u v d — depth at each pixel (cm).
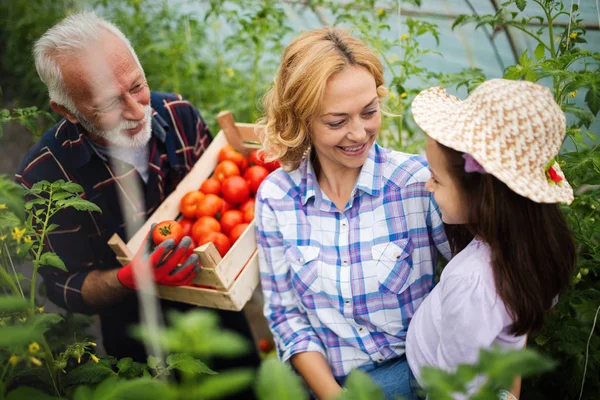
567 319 163
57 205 134
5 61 316
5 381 103
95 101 155
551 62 151
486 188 111
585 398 163
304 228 155
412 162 150
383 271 148
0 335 58
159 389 55
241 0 287
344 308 150
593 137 164
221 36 365
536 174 107
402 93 199
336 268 150
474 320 115
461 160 112
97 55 150
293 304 165
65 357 128
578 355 161
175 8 344
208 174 201
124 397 58
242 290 166
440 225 147
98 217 181
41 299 225
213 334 47
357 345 153
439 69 277
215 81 317
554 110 105
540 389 178
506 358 55
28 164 172
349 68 131
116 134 165
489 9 239
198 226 178
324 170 150
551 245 114
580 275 166
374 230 150
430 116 122
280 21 270
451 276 119
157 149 190
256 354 219
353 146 140
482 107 109
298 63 135
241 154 209
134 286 163
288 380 47
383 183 149
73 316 172
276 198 159
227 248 173
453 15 256
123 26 324
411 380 146
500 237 113
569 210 149
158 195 194
